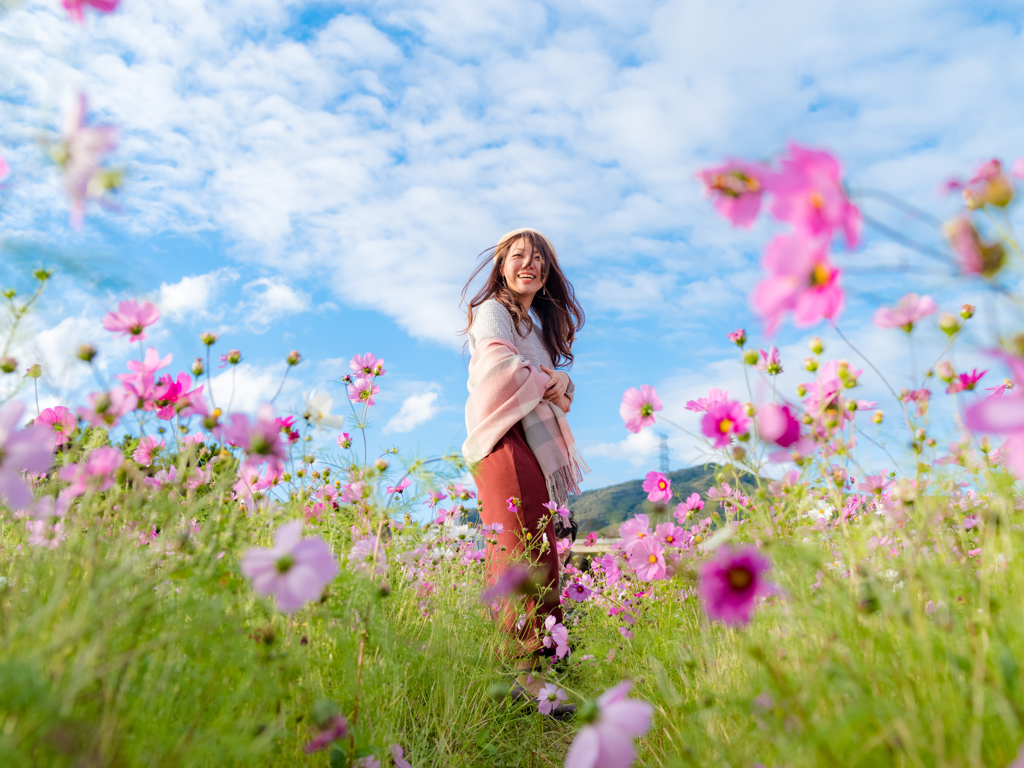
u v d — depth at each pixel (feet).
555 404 8.96
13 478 2.98
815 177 2.36
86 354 4.22
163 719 3.23
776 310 2.61
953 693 2.92
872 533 4.52
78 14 3.45
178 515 4.25
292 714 3.97
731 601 3.18
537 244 9.45
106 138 3.01
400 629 6.49
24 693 2.32
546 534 7.86
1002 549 3.88
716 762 3.52
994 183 2.69
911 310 4.02
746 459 4.39
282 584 3.42
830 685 3.02
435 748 5.36
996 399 2.40
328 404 5.25
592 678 7.62
